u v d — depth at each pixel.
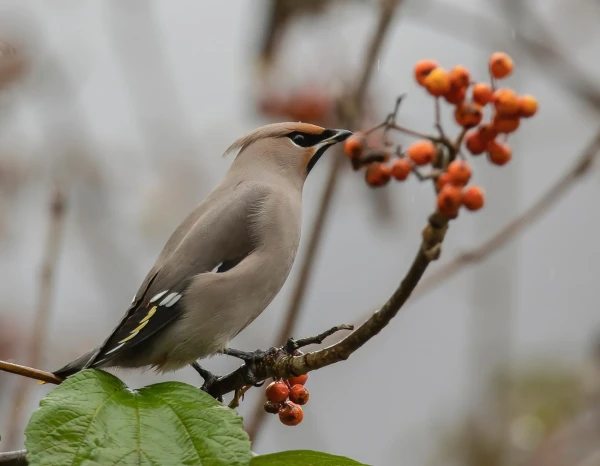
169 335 8.52
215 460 5.87
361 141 6.54
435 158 6.02
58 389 6.12
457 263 9.38
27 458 5.80
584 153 9.44
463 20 11.18
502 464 12.68
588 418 13.08
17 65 12.05
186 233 8.98
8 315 11.17
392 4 10.80
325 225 10.05
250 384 7.14
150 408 6.12
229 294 8.66
